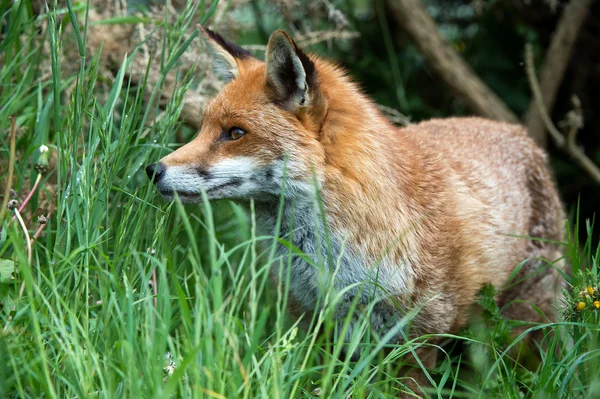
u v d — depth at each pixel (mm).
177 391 5695
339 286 7914
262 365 6625
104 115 8078
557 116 16781
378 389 6656
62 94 10375
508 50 16375
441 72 14234
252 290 6012
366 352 6609
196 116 10492
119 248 7344
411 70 15844
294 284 8203
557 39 14633
